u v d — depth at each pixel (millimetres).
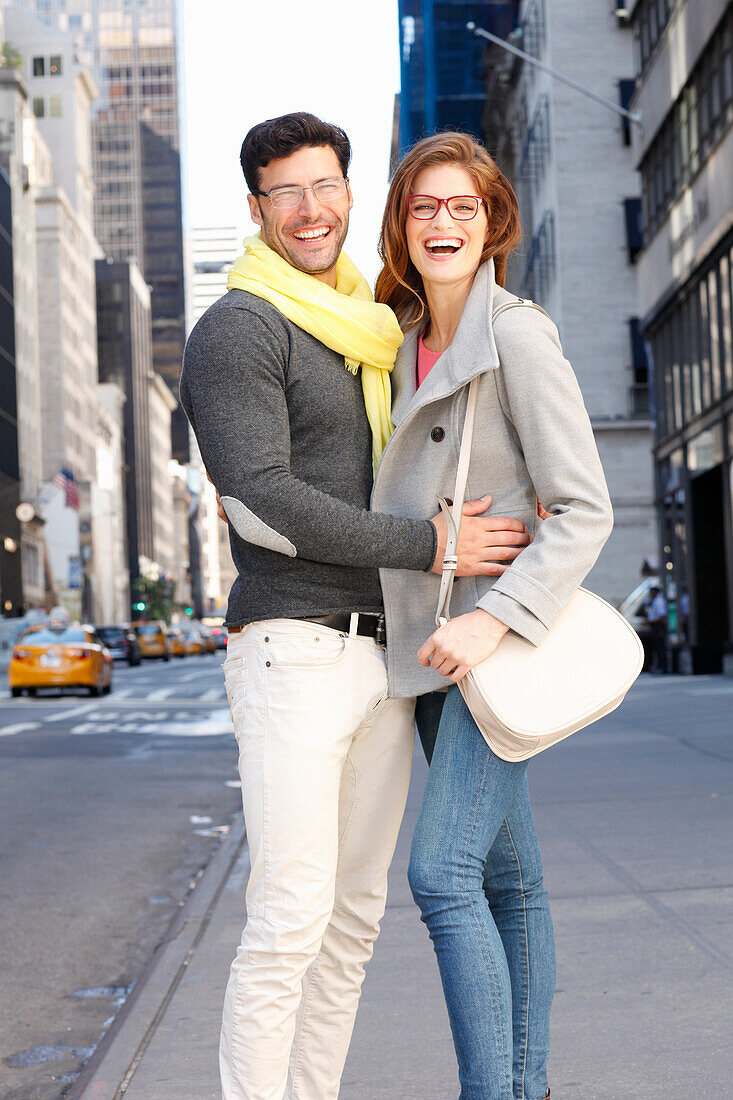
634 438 36844
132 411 135125
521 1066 2668
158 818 8648
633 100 27391
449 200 2678
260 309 2539
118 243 171750
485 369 2510
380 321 2641
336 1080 2812
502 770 2479
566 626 2521
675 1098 3045
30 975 4871
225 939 4934
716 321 21953
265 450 2473
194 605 184000
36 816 8711
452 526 2535
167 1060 3541
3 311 71438
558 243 37094
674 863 5648
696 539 23953
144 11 175000
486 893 2699
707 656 21656
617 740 11062
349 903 2748
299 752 2506
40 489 80500
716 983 3918
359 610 2592
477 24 51938
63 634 24969
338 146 2736
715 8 20562
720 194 20953
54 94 110438
